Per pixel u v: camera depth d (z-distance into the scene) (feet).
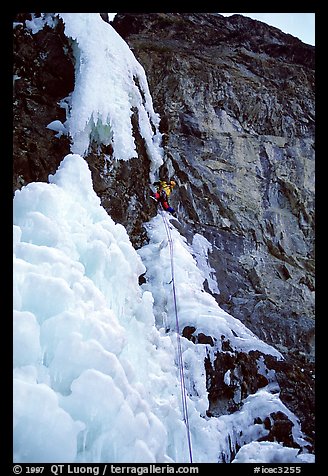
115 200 27.35
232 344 25.99
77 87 26.25
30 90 25.49
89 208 21.97
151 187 32.32
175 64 41.73
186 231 33.73
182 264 28.71
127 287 20.84
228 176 39.83
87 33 27.17
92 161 26.40
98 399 14.97
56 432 13.71
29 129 24.44
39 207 19.39
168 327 25.67
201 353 24.58
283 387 25.88
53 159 24.57
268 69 48.29
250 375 25.39
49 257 17.08
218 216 37.11
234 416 23.70
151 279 27.09
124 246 21.71
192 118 40.45
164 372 22.25
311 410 25.70
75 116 25.45
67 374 15.29
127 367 17.78
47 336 15.51
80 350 15.40
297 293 36.73
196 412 22.35
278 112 45.14
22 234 18.24
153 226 30.01
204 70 42.86
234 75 45.01
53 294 15.97
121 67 28.99
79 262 18.88
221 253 35.09
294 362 30.91
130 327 20.85
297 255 40.14
